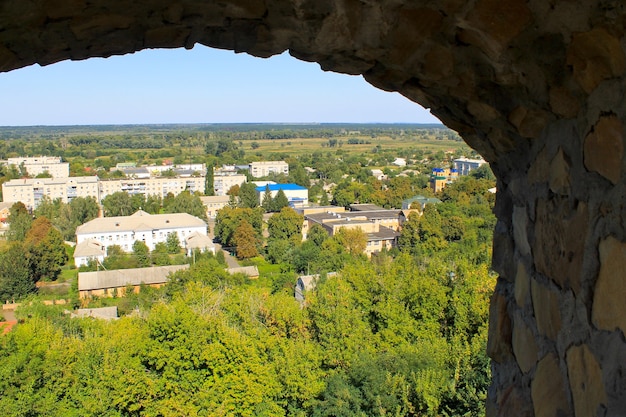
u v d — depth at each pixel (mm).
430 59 1770
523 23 1440
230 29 1748
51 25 1560
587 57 1384
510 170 2166
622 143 1305
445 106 2086
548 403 1747
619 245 1316
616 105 1329
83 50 1768
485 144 2174
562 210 1650
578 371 1535
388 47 1760
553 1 1318
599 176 1420
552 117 1683
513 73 1635
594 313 1442
